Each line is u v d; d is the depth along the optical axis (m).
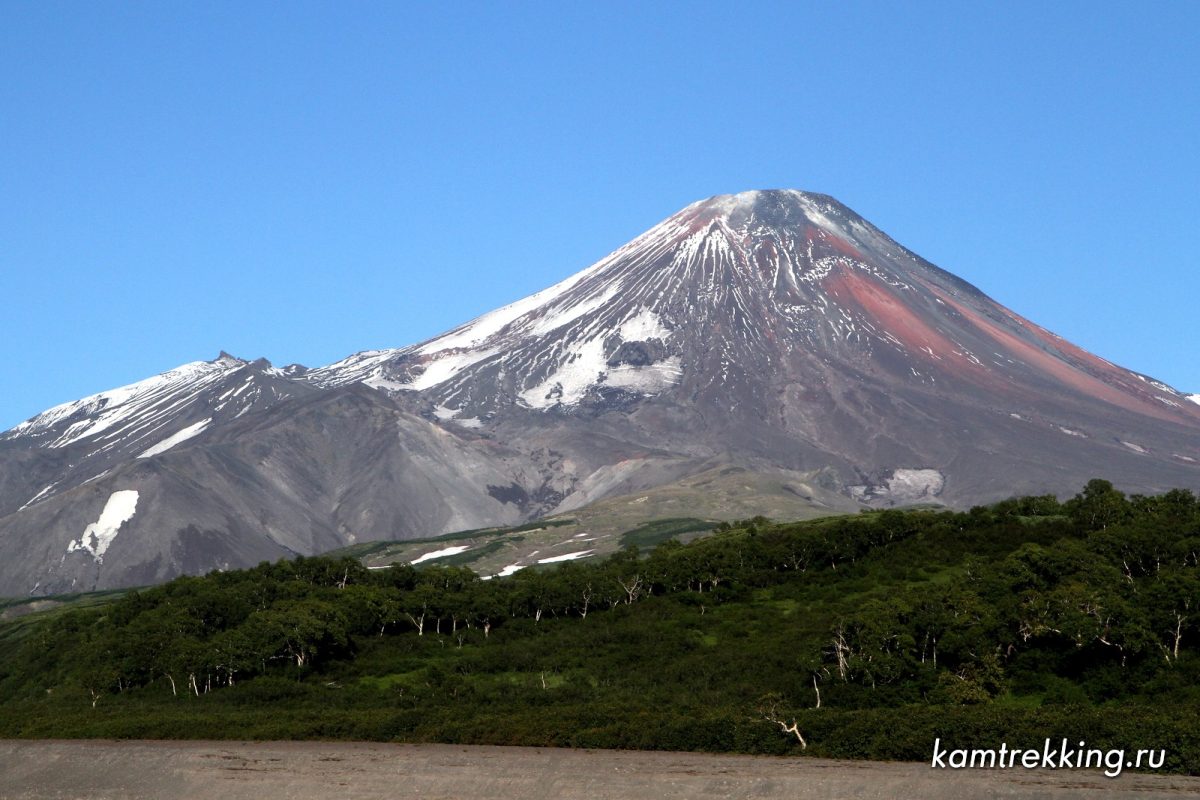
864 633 104.81
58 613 177.12
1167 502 131.38
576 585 134.00
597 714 99.38
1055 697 96.81
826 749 88.56
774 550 136.38
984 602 107.12
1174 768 80.62
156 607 140.88
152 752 96.75
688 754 90.50
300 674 120.31
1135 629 98.62
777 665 108.94
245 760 92.94
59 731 106.75
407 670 120.56
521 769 86.44
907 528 136.25
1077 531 128.00
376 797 82.12
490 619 130.25
